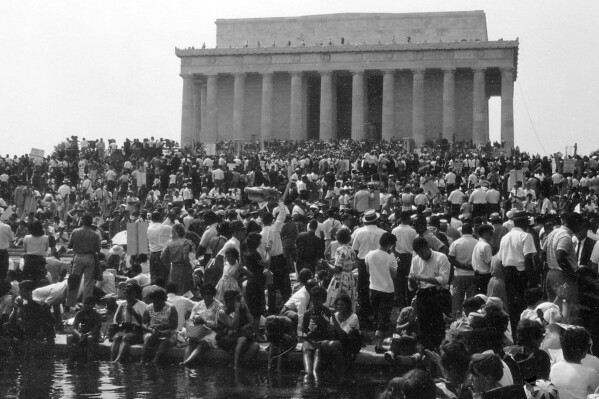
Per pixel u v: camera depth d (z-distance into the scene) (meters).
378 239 30.47
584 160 81.62
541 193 68.19
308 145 124.12
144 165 80.12
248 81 144.75
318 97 154.25
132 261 38.47
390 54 134.38
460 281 29.66
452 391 15.34
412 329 26.11
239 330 27.86
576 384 16.86
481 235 28.89
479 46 131.38
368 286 30.56
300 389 23.88
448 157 101.81
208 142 140.25
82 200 72.94
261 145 136.00
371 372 26.31
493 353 16.48
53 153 92.38
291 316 28.22
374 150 108.00
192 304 30.53
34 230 33.50
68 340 29.45
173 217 40.62
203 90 149.00
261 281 29.06
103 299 35.03
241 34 151.62
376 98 152.50
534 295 23.75
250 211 42.25
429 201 60.44
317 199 70.62
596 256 25.94
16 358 29.33
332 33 149.25
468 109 137.62
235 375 26.06
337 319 26.81
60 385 24.47
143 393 23.36
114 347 28.83
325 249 41.53
